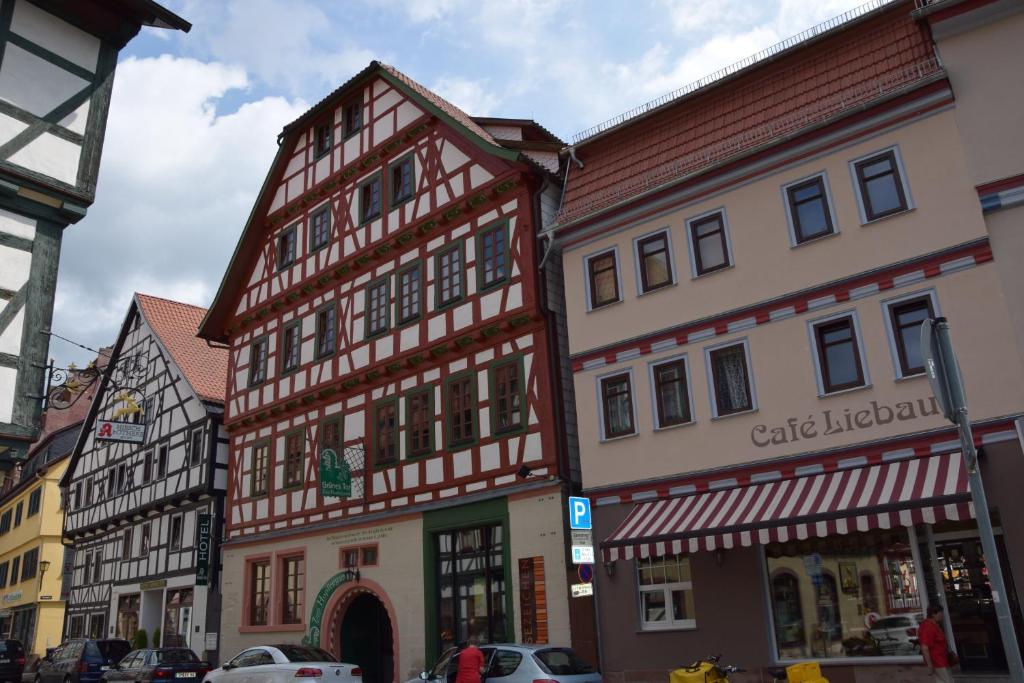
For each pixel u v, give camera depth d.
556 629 16.83
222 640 25.03
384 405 22.11
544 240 19.53
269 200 28.16
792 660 13.85
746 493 14.59
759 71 17.16
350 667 15.24
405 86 23.56
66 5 12.84
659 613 15.52
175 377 31.50
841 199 14.88
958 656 12.81
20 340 11.56
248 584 24.86
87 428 38.47
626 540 14.59
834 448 13.99
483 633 18.45
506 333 19.47
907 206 14.13
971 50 14.12
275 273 27.19
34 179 11.97
